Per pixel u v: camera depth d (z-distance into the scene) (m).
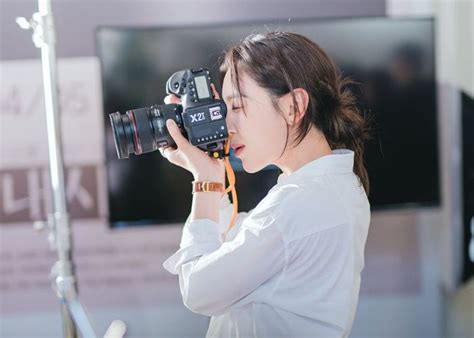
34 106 2.59
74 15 2.59
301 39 1.10
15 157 2.60
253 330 1.05
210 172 1.11
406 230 2.77
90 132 2.61
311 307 1.02
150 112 1.13
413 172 2.51
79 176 2.62
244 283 1.02
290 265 1.02
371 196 2.50
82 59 2.60
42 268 2.69
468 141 2.47
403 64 2.46
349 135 1.14
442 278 2.75
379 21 2.43
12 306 2.71
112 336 1.29
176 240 2.73
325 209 1.02
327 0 2.65
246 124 1.07
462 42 2.48
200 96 1.11
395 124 2.47
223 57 1.16
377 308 2.80
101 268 2.70
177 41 2.39
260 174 2.42
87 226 2.66
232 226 1.22
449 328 2.73
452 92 2.56
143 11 2.63
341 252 1.03
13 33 2.59
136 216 2.48
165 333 2.75
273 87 1.05
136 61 2.39
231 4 2.64
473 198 2.46
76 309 1.60
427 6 2.59
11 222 2.64
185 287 1.04
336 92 1.11
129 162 2.46
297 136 1.08
